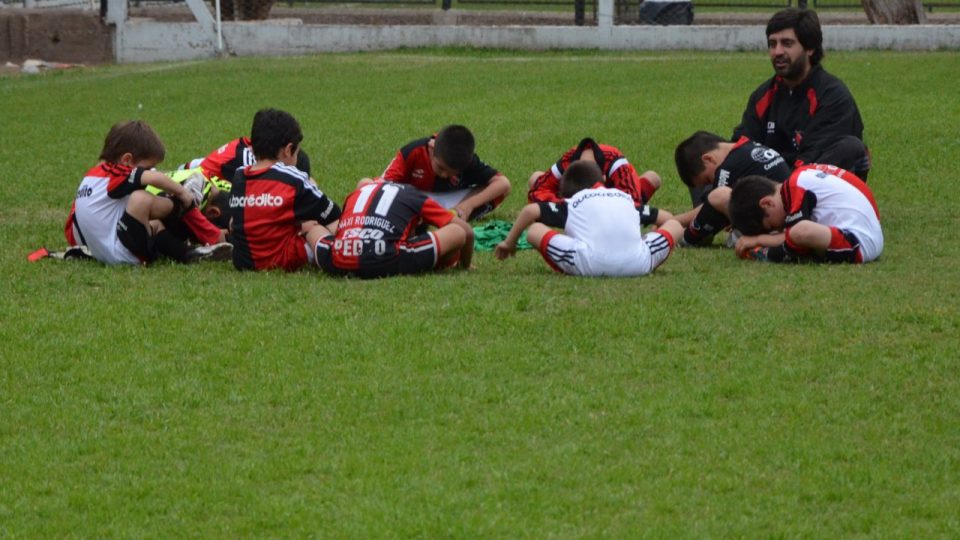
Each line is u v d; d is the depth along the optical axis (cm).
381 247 2317
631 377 1806
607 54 6731
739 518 1413
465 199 2938
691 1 7200
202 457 1576
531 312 2081
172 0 8056
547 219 2381
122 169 2464
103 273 2412
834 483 1491
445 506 1441
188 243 2591
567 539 1368
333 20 7850
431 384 1781
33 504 1466
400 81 5691
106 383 1802
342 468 1538
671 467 1533
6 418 1692
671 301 2138
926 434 1614
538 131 4369
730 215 2570
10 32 6881
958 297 2161
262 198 2400
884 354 1881
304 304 2148
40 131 4628
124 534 1395
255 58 6662
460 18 7662
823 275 2348
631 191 2806
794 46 2862
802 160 2866
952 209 3130
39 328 2033
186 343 1956
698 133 2825
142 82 5831
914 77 5425
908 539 1368
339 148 4106
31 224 2978
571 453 1569
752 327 1994
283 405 1727
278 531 1399
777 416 1670
